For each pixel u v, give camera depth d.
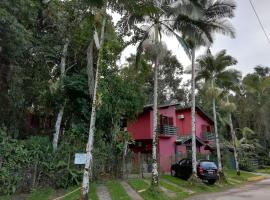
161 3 18.78
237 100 49.78
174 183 22.02
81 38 21.41
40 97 20.89
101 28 14.11
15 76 17.19
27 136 21.34
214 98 28.48
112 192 16.19
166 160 30.59
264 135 47.66
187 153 32.53
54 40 20.56
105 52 16.28
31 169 15.62
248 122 49.84
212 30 23.02
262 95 47.34
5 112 18.97
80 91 21.38
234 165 38.66
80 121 22.27
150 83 42.75
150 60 19.81
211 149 37.03
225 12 23.17
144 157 26.64
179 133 39.50
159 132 31.44
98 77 13.35
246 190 20.48
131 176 23.12
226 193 18.94
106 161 21.36
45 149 17.41
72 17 20.70
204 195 17.95
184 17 20.31
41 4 19.58
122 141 22.86
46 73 21.17
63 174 17.00
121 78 23.70
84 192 11.93
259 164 44.81
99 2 13.61
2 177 14.43
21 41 15.04
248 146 41.09
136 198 15.03
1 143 15.20
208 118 41.47
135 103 24.08
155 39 18.48
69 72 23.33
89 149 12.41
